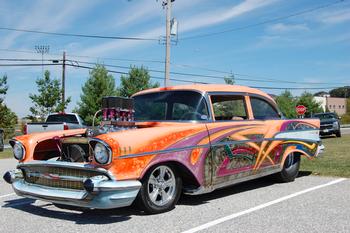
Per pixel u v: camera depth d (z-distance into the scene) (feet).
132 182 15.70
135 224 15.94
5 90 101.91
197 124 18.72
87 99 96.94
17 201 20.90
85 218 17.06
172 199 17.81
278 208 18.30
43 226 15.97
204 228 15.33
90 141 15.72
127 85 102.63
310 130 26.07
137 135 16.28
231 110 21.02
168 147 17.10
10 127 103.04
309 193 21.53
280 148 23.45
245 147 20.80
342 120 237.45
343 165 31.22
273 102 24.13
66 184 16.47
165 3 85.20
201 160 18.38
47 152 19.12
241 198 20.51
